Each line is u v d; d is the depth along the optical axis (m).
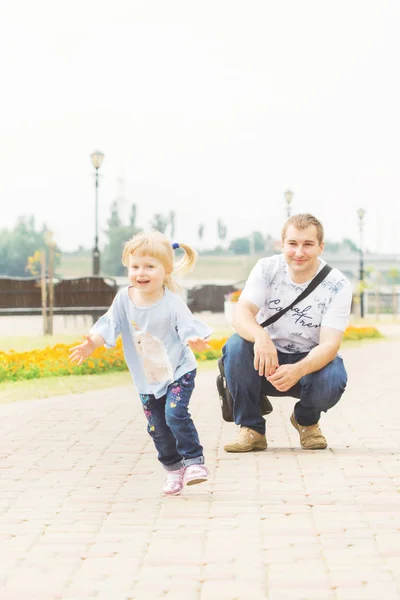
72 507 4.69
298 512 4.52
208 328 4.94
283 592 3.26
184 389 5.00
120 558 3.72
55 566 3.62
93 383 11.37
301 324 6.19
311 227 6.00
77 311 26.30
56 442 6.87
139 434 7.25
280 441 6.91
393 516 4.42
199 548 3.86
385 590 3.28
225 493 4.99
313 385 6.08
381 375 12.84
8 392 10.29
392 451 6.36
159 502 4.80
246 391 6.28
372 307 49.66
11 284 26.02
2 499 4.89
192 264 5.16
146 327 4.99
